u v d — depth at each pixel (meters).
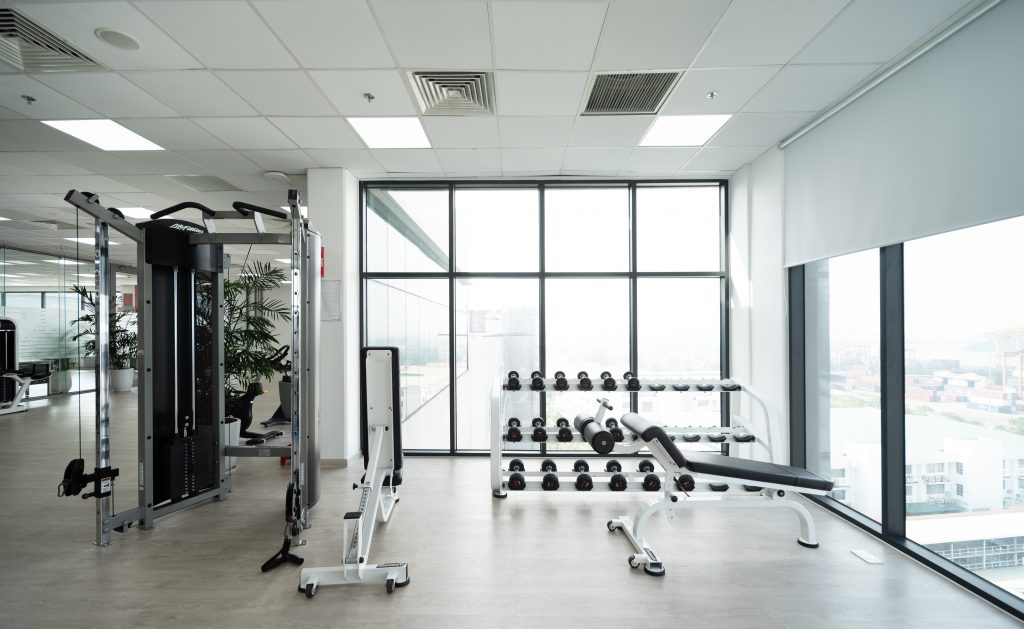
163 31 2.17
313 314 3.08
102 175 4.20
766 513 3.04
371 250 4.50
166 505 2.89
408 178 4.32
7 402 6.36
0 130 3.23
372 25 2.15
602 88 2.73
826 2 1.99
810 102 2.90
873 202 2.64
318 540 2.62
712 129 3.30
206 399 3.22
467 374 4.54
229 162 3.88
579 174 4.24
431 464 4.09
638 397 4.52
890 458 2.56
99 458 2.54
